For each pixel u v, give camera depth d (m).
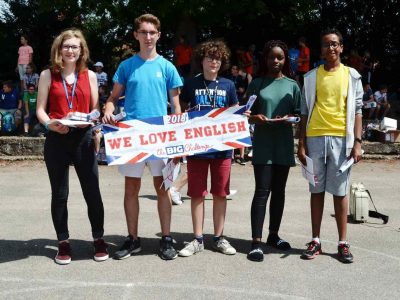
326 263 4.80
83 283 4.26
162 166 4.85
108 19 17.64
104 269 4.58
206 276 4.43
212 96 4.91
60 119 4.49
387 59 18.61
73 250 5.11
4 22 18.30
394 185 9.02
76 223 6.18
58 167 4.66
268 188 4.96
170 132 4.79
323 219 6.48
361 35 18.55
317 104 4.83
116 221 6.30
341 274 4.52
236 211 6.97
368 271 4.61
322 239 5.58
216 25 17.58
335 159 4.77
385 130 11.91
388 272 4.59
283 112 4.91
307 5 16.22
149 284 4.25
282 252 5.11
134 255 4.96
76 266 4.65
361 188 6.48
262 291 4.12
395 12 17.84
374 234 5.82
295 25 16.73
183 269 4.59
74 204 7.30
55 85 4.61
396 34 18.30
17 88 13.57
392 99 18.16
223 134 4.86
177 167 4.91
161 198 4.90
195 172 4.95
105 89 13.77
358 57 16.00
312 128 4.84
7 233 5.73
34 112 12.94
